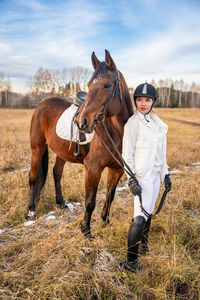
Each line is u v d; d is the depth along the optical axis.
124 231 2.69
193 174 5.31
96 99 1.91
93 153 2.39
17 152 6.53
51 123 3.24
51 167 5.40
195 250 2.46
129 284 1.99
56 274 1.97
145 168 1.91
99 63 2.00
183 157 6.89
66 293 1.83
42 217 3.23
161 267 2.12
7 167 5.43
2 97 64.50
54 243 2.40
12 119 21.23
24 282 1.95
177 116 30.70
